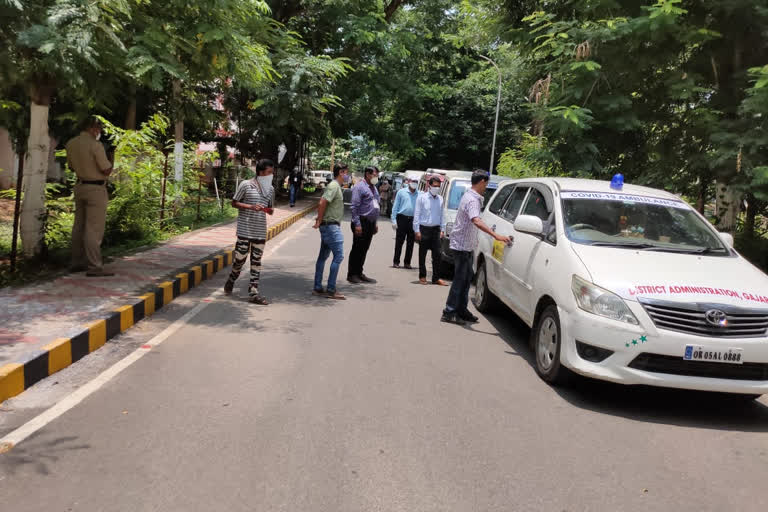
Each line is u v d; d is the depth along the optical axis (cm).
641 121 1113
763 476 395
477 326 766
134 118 1609
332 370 554
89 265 825
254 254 827
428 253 1507
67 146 804
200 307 779
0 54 690
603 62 1084
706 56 1077
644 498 355
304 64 1072
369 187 1019
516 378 565
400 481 355
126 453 374
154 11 784
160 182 1423
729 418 504
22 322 586
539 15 1181
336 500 331
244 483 344
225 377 521
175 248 1163
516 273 687
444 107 4100
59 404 446
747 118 983
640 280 505
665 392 558
